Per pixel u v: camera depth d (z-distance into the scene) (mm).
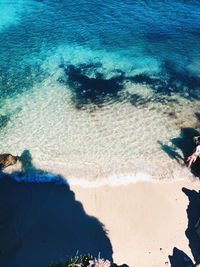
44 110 21766
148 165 17812
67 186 16547
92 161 17984
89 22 34531
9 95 23188
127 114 21469
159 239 14000
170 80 25359
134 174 17250
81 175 17156
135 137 19625
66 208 15359
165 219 14852
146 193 16172
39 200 15727
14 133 19734
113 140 19375
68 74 25844
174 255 13352
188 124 20734
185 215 15031
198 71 26641
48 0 40250
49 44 30328
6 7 37906
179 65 27484
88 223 14680
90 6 38312
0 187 16375
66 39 31281
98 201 15758
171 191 16297
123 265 12984
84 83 24688
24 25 33750
